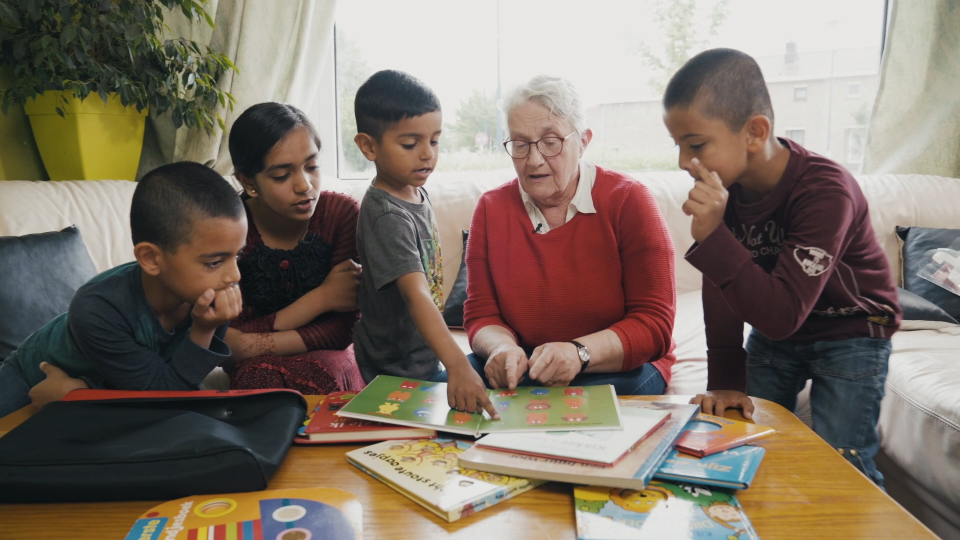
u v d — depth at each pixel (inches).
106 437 35.9
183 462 32.5
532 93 52.3
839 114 103.5
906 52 97.8
